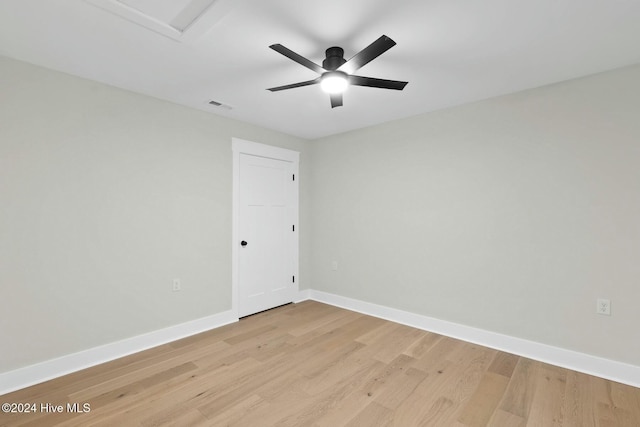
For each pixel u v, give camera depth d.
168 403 1.96
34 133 2.22
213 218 3.29
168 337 2.92
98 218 2.52
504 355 2.65
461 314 3.01
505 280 2.76
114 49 2.02
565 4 1.58
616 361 2.26
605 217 2.31
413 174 3.36
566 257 2.47
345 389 2.13
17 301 2.15
